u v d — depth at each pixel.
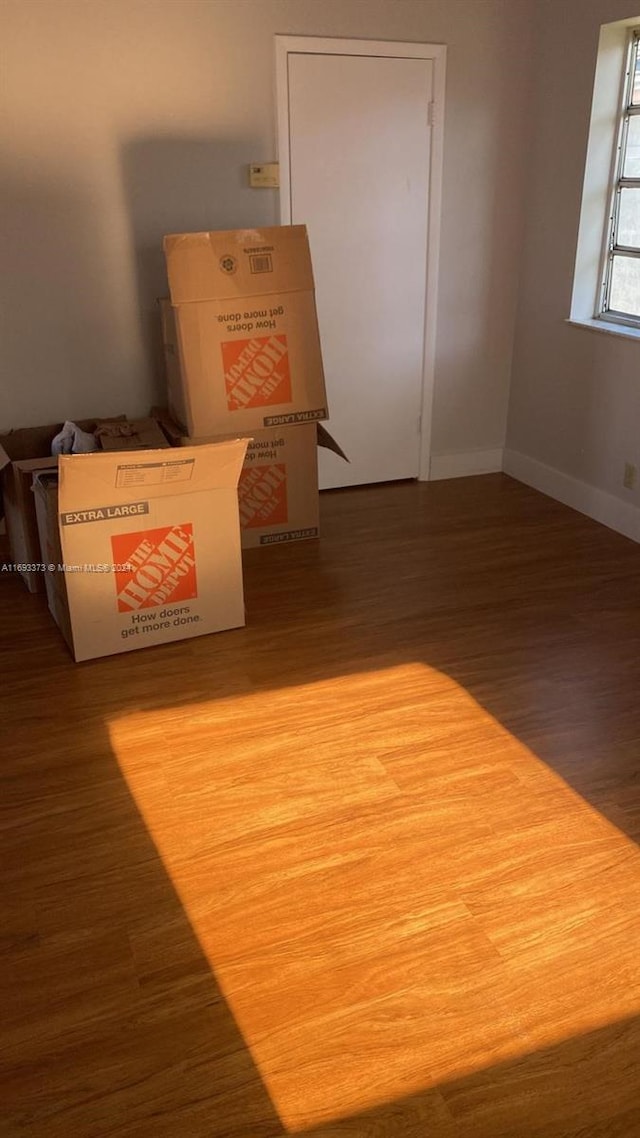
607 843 2.09
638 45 3.64
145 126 3.54
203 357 3.32
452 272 4.24
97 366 3.79
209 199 3.72
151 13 3.40
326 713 2.60
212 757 2.41
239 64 3.58
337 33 3.67
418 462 4.54
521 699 2.66
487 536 3.88
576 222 3.92
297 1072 1.57
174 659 2.88
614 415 3.87
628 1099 1.52
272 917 1.89
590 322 4.00
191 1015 1.68
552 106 3.95
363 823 2.16
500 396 4.59
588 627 3.08
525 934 1.84
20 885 1.98
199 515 2.83
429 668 2.83
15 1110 1.51
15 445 3.56
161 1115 1.50
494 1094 1.53
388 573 3.51
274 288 3.35
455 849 2.07
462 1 3.81
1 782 2.31
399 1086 1.54
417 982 1.74
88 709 2.62
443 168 4.04
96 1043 1.62
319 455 4.35
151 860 2.05
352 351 4.18
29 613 3.22
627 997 1.70
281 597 3.31
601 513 4.02
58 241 3.57
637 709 2.61
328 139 3.80
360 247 4.02
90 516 2.66
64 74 3.37
